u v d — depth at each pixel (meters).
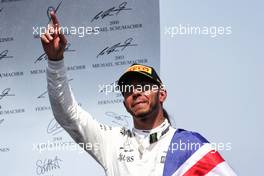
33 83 6.15
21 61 6.20
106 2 5.98
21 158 5.97
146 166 3.35
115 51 5.91
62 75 3.33
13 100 6.14
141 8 5.77
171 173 3.34
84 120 3.45
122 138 3.50
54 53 3.26
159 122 3.52
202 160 3.44
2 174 5.96
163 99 3.61
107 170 3.42
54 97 3.34
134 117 3.51
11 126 6.08
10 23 6.29
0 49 6.23
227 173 3.44
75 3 6.08
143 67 3.54
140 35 5.77
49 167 5.91
